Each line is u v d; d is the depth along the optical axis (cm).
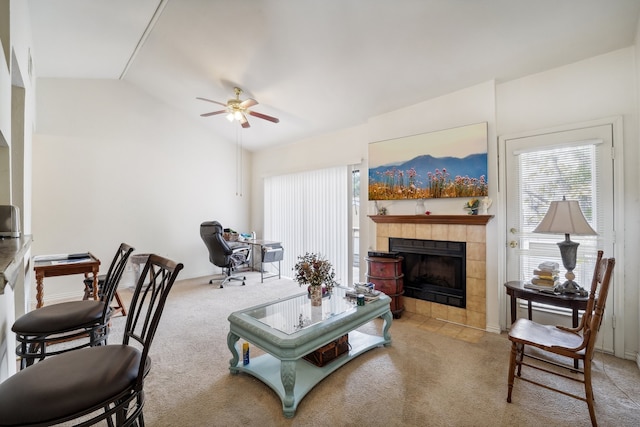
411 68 303
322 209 496
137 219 473
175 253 517
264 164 612
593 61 262
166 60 381
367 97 367
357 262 464
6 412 85
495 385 209
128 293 436
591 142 260
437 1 226
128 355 117
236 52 331
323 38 284
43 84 397
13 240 148
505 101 307
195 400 193
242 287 477
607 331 254
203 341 279
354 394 200
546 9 219
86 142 427
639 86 230
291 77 357
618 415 178
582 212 253
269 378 208
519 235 300
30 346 191
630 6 210
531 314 265
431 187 345
